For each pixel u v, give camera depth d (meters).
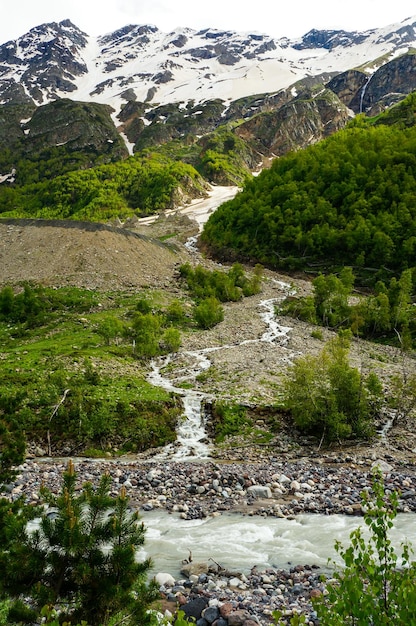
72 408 34.84
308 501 22.00
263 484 24.45
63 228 100.31
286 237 117.12
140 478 26.03
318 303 77.31
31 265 91.31
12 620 8.78
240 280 95.69
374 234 103.06
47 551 9.66
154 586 9.98
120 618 9.29
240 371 46.88
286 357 52.41
